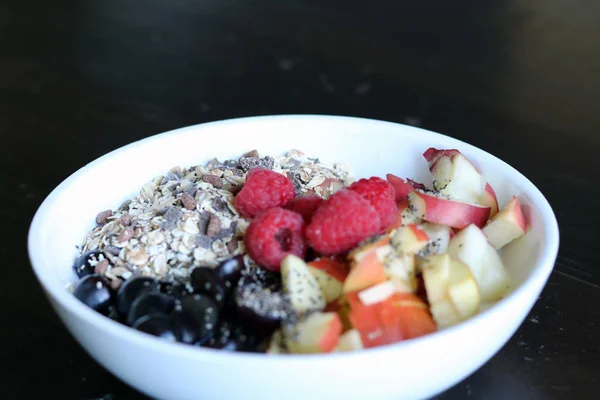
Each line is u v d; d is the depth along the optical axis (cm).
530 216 36
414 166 41
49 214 35
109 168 38
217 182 38
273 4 77
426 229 37
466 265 34
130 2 79
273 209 35
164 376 29
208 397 30
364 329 32
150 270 35
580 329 35
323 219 34
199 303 32
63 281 35
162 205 37
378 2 78
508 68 61
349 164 41
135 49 67
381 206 35
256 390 29
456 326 30
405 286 33
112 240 36
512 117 52
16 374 34
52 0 81
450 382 31
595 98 55
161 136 39
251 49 66
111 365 31
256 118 41
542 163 47
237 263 34
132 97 57
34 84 60
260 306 32
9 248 41
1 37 71
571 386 33
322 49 66
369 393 29
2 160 49
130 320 32
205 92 58
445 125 52
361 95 57
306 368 28
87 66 64
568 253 39
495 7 76
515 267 36
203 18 74
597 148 48
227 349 31
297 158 41
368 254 33
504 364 34
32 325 37
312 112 54
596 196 44
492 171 38
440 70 61
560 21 72
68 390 34
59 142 51
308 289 33
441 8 76
